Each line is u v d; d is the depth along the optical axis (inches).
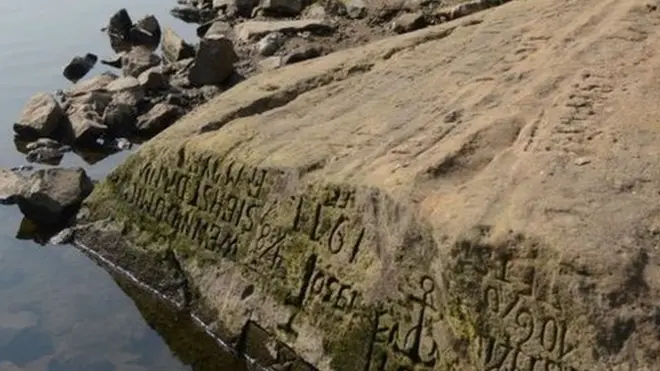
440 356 241.6
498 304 224.7
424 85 334.0
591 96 282.5
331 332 271.0
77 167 446.0
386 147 287.6
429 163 263.0
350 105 338.0
